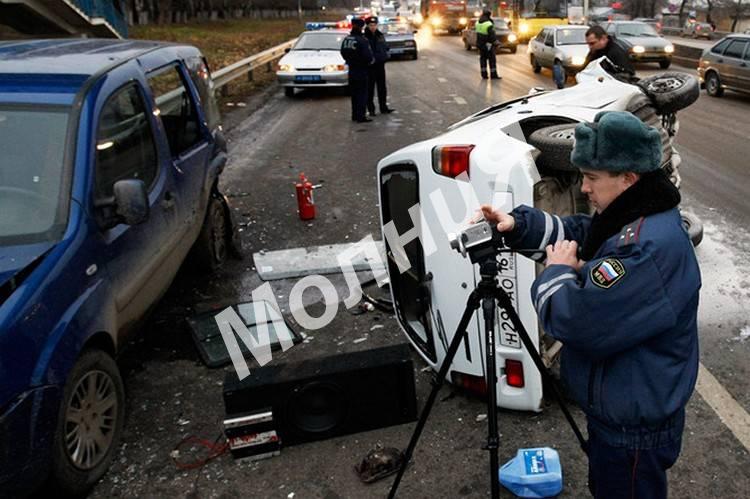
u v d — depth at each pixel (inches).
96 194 127.5
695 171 311.4
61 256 113.0
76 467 111.6
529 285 116.5
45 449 102.2
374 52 479.8
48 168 123.9
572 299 68.4
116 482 118.6
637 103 171.2
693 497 106.4
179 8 2338.8
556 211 127.9
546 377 97.8
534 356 96.2
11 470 96.7
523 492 107.7
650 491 75.5
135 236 140.1
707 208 254.4
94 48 171.3
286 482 116.4
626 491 75.7
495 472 88.8
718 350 150.9
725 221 238.4
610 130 67.2
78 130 128.8
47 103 131.9
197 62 215.3
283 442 124.7
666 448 73.6
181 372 155.6
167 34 1471.5
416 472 116.3
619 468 74.8
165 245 157.9
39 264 109.7
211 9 2746.1
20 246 113.2
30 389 99.6
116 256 130.6
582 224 85.7
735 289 180.9
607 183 70.1
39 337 103.2
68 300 111.9
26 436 98.7
